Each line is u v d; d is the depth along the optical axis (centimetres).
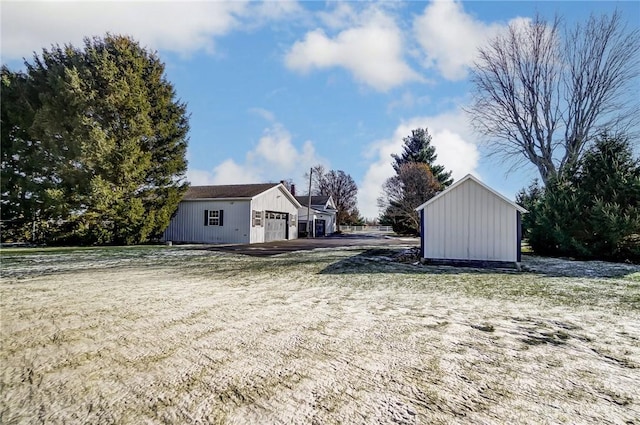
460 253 948
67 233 1578
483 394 235
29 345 330
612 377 260
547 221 1136
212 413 213
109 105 1535
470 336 353
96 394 237
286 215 2344
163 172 1717
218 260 1070
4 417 210
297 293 571
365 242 2047
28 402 227
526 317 423
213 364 286
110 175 1535
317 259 1085
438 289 605
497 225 916
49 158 1577
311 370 274
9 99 1662
